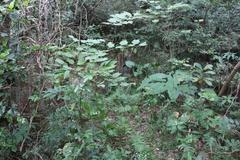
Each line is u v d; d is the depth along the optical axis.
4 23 3.96
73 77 4.04
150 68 5.25
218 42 5.50
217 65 5.10
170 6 5.49
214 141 3.99
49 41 4.21
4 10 3.84
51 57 4.22
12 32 3.94
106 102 4.29
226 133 4.12
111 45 4.67
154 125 4.38
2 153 3.89
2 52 3.83
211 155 3.92
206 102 4.61
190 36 5.53
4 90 4.04
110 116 4.38
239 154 3.96
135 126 4.42
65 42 4.65
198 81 4.74
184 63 5.08
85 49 4.26
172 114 4.38
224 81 4.86
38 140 4.04
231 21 5.87
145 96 4.75
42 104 4.20
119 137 4.15
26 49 4.01
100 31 5.98
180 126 4.12
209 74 5.04
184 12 5.79
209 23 5.81
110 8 6.05
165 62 5.34
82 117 3.98
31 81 4.12
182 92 3.64
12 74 3.96
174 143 4.12
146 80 3.67
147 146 3.98
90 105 3.90
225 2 6.21
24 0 3.92
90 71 3.91
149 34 5.74
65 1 5.05
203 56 5.57
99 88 4.45
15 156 4.00
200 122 4.15
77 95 3.87
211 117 4.33
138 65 5.31
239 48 5.57
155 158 3.91
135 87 5.01
